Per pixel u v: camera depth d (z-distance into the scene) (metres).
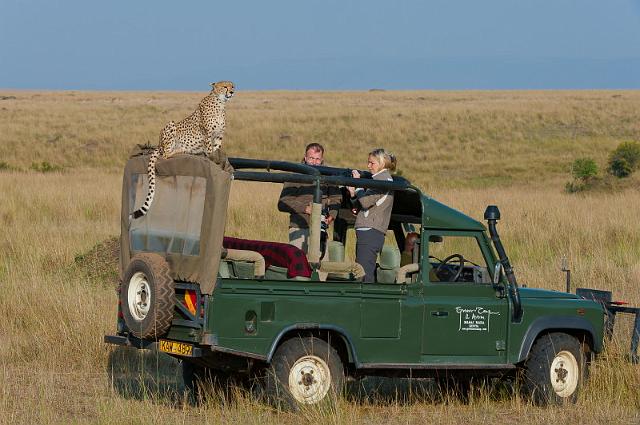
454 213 12.00
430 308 11.62
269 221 29.84
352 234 24.58
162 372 14.03
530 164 66.31
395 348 11.47
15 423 10.61
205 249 10.53
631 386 12.61
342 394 11.17
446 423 11.22
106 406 11.15
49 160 66.75
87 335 14.79
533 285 19.77
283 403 10.90
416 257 12.09
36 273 20.22
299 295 10.94
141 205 11.70
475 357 11.88
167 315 10.71
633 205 37.66
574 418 11.68
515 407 12.07
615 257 24.78
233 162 12.16
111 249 21.22
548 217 32.06
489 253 12.18
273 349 10.77
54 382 13.05
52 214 32.88
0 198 35.91
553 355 12.29
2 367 13.72
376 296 11.35
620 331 13.28
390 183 11.66
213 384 12.18
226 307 10.59
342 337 11.19
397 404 12.05
